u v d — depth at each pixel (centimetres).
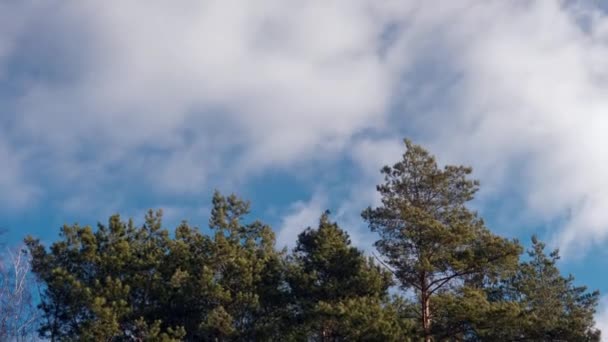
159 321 3189
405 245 3334
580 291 4472
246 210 3828
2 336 2970
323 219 3622
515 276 4284
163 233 3869
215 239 3562
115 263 3581
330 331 3375
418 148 3512
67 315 3438
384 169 3547
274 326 3325
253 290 3459
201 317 3481
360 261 3409
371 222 3394
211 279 3338
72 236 3697
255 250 3719
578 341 3098
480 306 3142
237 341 3275
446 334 3203
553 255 4494
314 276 3369
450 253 3253
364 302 3023
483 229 3372
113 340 3331
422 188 3478
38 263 3597
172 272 3619
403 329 3042
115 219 3816
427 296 3284
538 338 3116
